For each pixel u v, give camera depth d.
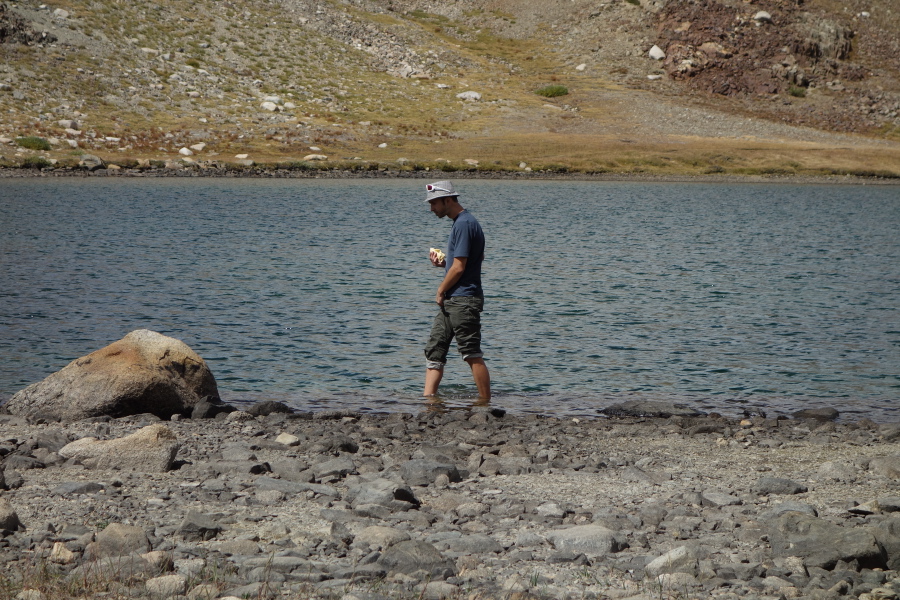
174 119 69.38
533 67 103.62
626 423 9.59
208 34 89.19
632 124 86.25
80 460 6.91
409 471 6.67
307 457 7.46
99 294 17.30
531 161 69.94
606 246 27.98
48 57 73.44
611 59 105.56
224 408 9.66
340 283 19.47
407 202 42.84
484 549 5.05
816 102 98.94
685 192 56.75
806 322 16.34
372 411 10.07
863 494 6.53
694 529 5.54
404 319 15.76
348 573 4.46
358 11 110.56
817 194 57.09
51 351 12.69
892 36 113.19
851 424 9.73
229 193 45.25
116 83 73.12
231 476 6.60
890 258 26.19
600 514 5.77
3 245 23.86
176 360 9.84
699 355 13.66
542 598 4.24
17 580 4.27
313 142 69.19
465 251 9.99
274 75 85.25
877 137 91.25
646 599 4.24
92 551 4.73
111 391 9.18
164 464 6.80
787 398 11.30
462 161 67.56
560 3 117.75
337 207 39.50
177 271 20.48
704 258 25.55
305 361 12.64
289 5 102.88
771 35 106.75
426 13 118.75
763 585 4.46
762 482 6.63
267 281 19.50
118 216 32.69
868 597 4.33
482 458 7.41
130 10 87.56
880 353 13.95
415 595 4.20
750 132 87.56
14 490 6.07
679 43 105.38
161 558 4.53
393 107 83.56
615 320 16.25
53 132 60.53
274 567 4.57
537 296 18.59
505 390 11.38
